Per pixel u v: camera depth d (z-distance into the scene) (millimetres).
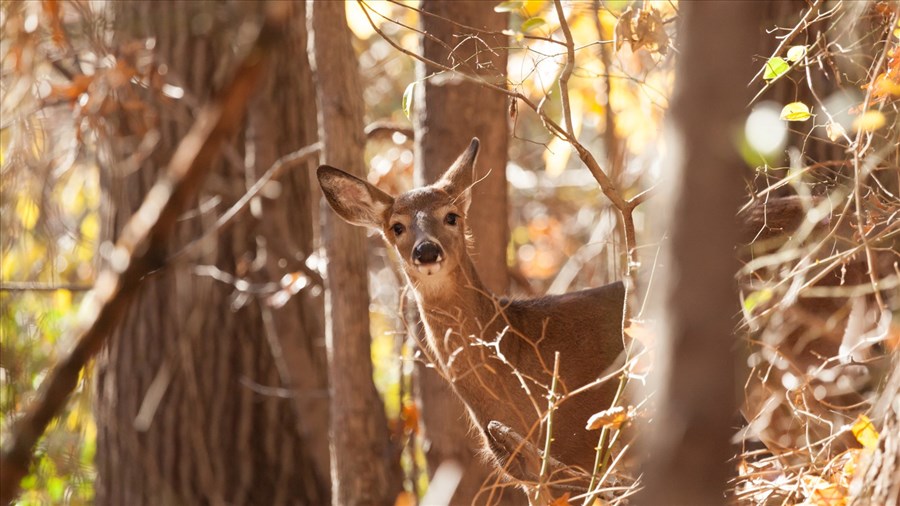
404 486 12812
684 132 3811
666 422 4000
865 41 9398
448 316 10328
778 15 9930
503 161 12023
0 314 12305
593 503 7984
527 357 10320
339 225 11445
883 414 7016
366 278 11656
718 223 3814
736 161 3781
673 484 3979
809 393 8492
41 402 3521
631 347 7527
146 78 13766
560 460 10211
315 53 11469
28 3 12062
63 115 15805
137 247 3479
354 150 11531
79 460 12375
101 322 3504
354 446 11367
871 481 6559
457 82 11453
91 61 13859
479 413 10375
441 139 11891
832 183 9312
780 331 9258
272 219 13875
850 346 8852
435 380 11539
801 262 7875
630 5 9547
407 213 10688
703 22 3750
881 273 9000
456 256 10391
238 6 12344
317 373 14070
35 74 12469
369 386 11500
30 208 13445
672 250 3906
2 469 3482
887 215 8594
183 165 3369
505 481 9875
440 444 11500
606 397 10234
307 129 14523
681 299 3896
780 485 7664
